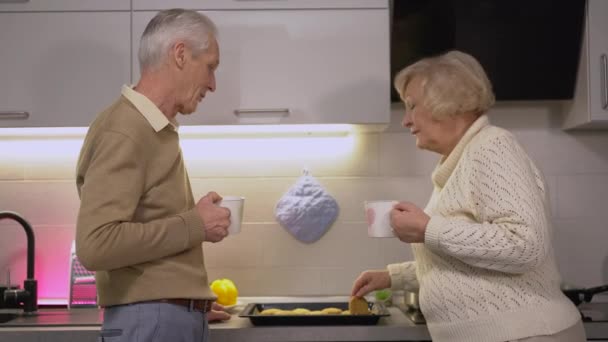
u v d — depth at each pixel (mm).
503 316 1424
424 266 1610
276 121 2109
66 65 2102
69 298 2291
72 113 2100
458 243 1405
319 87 2113
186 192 1560
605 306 2238
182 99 1535
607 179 2396
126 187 1376
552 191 2400
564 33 2189
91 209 1349
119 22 2102
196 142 2424
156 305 1442
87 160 1432
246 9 2121
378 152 2418
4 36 2104
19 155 2428
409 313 2104
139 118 1431
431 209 1642
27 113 2096
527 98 2297
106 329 1470
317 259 2414
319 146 2424
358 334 1872
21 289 2328
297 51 2117
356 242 2414
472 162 1471
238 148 2426
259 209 2420
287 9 2121
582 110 2217
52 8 2105
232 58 2115
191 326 1491
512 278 1444
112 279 1463
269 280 2412
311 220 2400
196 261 1529
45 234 2424
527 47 2209
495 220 1419
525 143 2408
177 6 2111
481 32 2188
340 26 2121
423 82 1576
